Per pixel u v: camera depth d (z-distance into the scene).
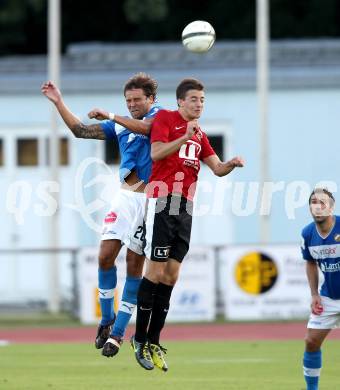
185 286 67.69
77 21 121.25
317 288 35.66
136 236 33.31
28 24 119.00
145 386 39.69
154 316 32.97
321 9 115.50
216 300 67.94
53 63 73.38
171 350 53.66
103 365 47.31
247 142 80.06
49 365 47.38
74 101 80.06
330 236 34.72
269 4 116.00
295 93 80.12
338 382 40.56
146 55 88.62
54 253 69.62
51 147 73.12
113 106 80.00
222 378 42.06
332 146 80.06
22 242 81.50
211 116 80.19
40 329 66.75
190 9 118.81
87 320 68.12
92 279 67.94
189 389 38.78
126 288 33.75
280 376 42.66
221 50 88.69
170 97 80.31
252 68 81.69
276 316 67.62
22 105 80.81
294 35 116.00
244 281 67.62
